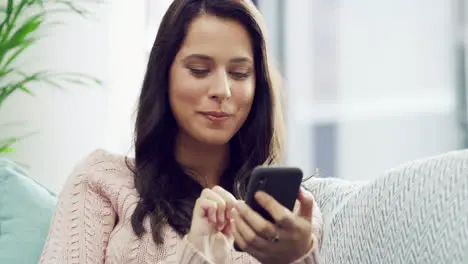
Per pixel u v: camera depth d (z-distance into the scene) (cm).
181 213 150
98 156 161
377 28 356
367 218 141
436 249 119
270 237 113
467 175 122
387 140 355
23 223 164
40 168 272
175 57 151
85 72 281
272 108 162
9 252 160
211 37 148
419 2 345
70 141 278
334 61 368
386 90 354
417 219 127
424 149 347
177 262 125
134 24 310
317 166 372
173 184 155
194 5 151
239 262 146
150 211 150
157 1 335
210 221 128
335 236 151
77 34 278
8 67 268
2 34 239
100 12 286
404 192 134
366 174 360
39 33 269
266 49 156
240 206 114
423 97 346
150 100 156
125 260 146
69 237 149
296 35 378
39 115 272
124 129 304
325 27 370
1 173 170
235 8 150
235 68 150
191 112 149
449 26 341
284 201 116
